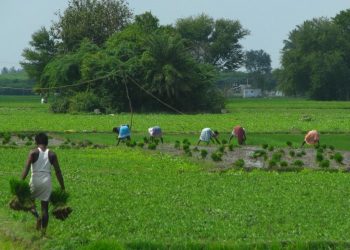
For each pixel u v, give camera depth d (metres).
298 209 34.06
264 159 60.16
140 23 179.12
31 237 27.97
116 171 50.91
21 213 32.38
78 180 44.62
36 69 198.12
